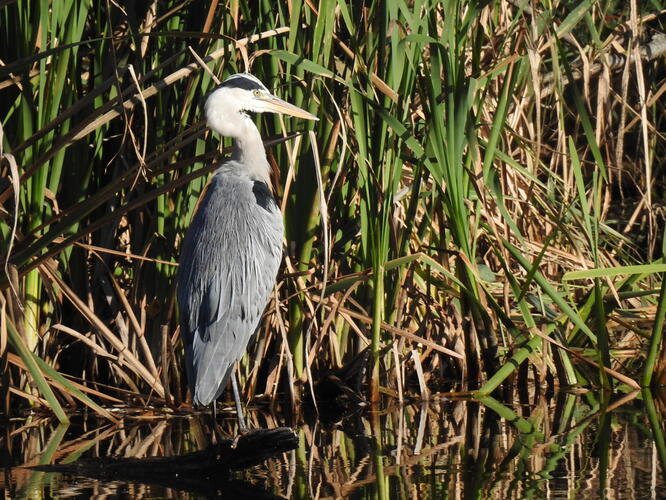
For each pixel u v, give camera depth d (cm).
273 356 1083
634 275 1133
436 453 832
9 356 979
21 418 1016
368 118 988
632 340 1214
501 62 1011
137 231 1070
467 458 809
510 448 838
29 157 983
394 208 1073
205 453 796
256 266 907
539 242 1317
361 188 991
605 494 687
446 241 1138
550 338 1071
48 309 1058
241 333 888
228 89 952
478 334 1102
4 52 1002
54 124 891
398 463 801
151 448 877
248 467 802
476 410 1005
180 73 910
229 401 1093
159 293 1055
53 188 1002
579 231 1336
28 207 1001
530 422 941
